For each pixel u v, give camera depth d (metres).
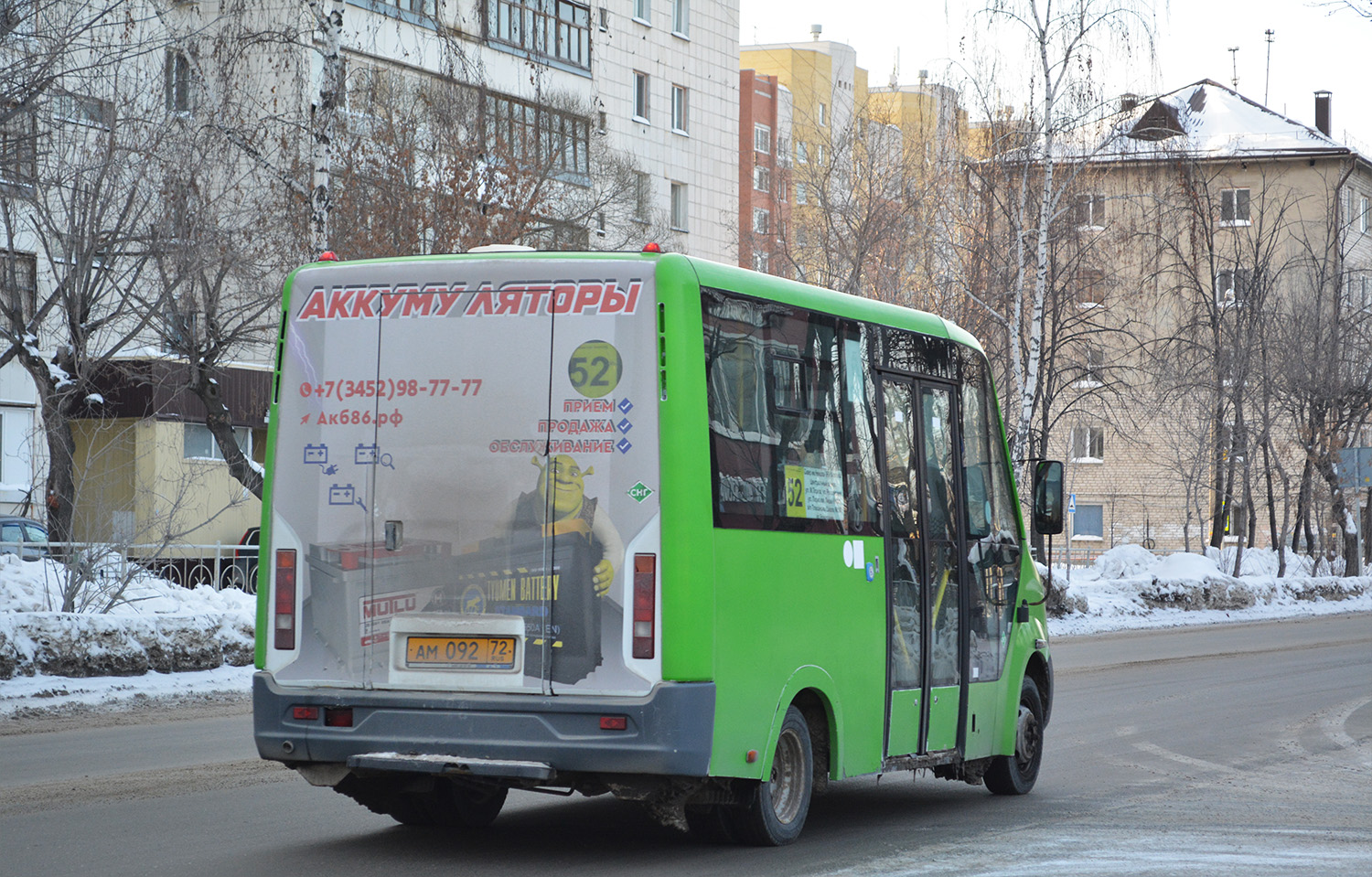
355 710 7.97
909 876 7.59
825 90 86.88
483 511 7.85
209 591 20.88
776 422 8.27
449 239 25.14
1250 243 48.38
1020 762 10.85
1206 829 9.23
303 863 7.88
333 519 8.13
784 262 41.69
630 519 7.61
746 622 7.86
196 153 23.22
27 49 19.33
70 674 17.31
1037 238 34.91
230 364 33.56
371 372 8.12
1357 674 21.09
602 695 7.59
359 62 28.55
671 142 59.41
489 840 8.64
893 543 9.29
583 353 7.77
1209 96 70.38
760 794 8.18
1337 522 48.44
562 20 49.38
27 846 8.27
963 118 34.25
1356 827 9.38
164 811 9.50
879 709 9.04
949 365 10.22
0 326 25.31
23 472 33.78
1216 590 38.97
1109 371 46.19
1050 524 10.98
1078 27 30.92
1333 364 45.88
